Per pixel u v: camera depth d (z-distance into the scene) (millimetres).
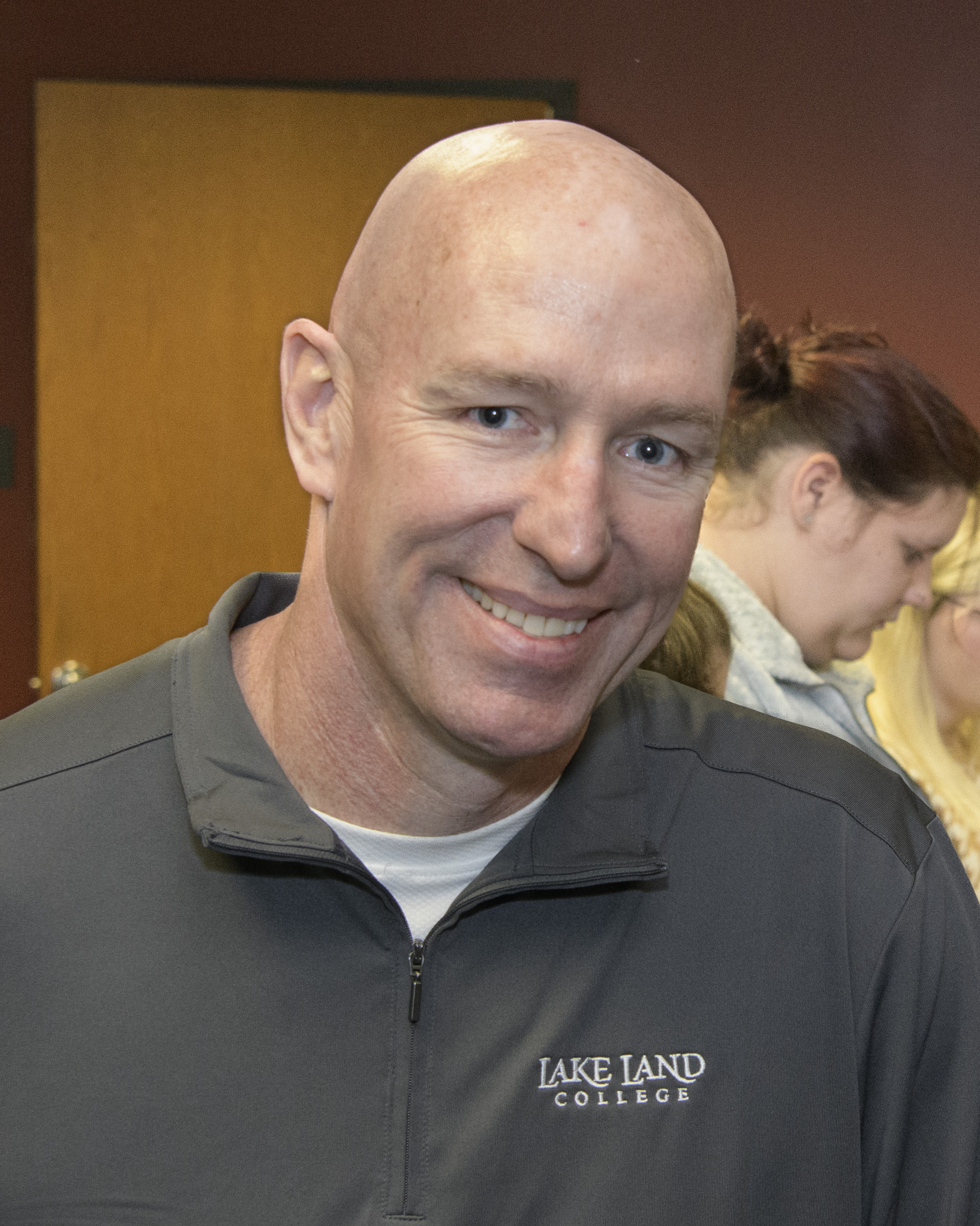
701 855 825
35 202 2938
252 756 756
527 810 774
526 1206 729
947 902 856
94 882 748
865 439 1794
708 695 949
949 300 2766
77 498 2979
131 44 2926
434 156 678
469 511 635
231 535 2994
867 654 1901
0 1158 709
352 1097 721
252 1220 701
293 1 2889
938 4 2732
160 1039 721
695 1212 756
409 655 682
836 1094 812
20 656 3092
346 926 743
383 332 662
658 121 2812
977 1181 844
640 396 622
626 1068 764
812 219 2783
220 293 2936
